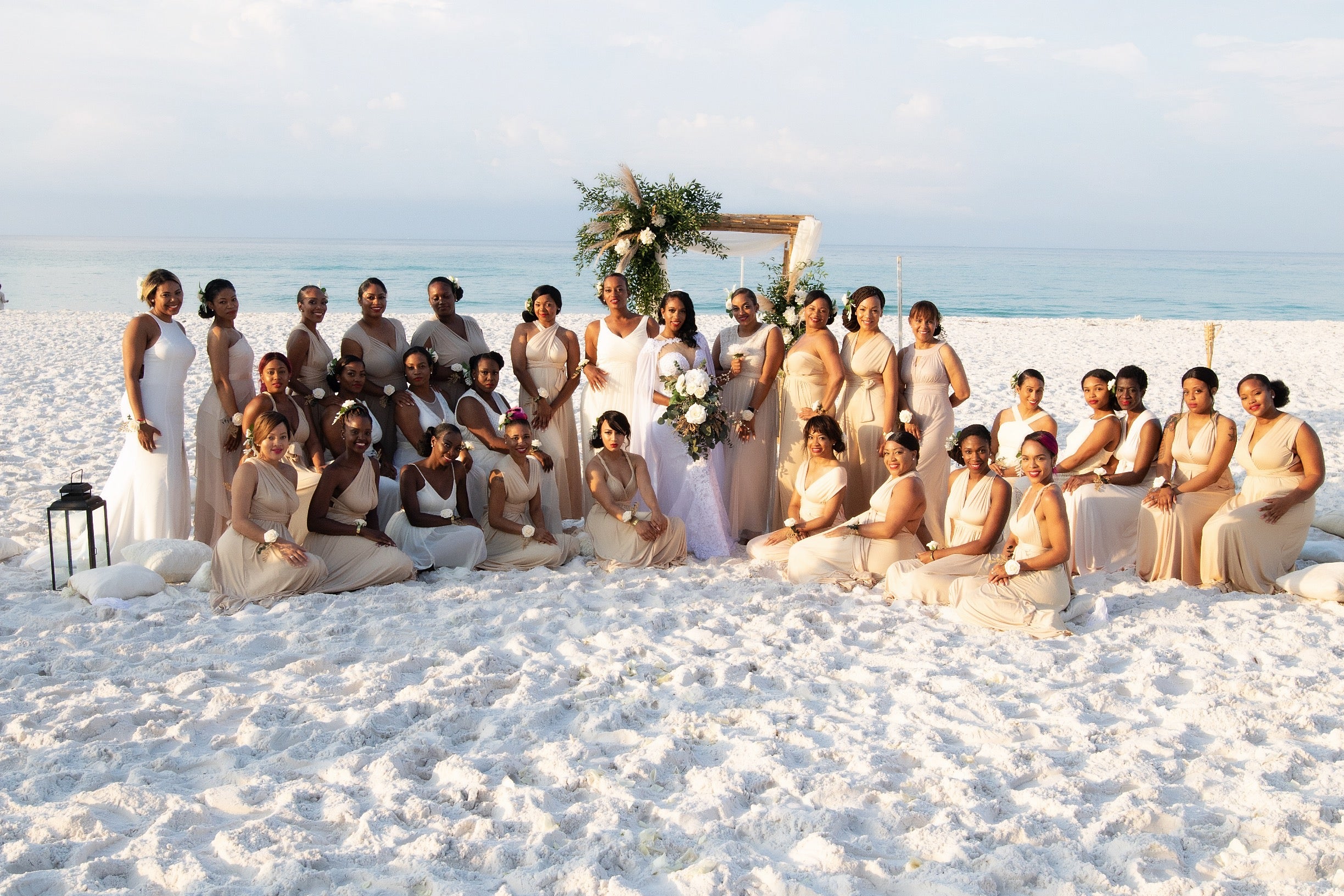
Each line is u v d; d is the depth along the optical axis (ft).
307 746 13.34
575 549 22.84
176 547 20.59
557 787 12.36
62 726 13.67
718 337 24.62
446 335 24.59
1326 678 15.58
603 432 21.76
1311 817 11.41
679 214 25.90
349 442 20.27
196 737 13.83
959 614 18.66
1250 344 75.36
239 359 21.91
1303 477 20.29
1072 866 10.57
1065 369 60.08
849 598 20.10
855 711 14.70
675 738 13.47
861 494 23.61
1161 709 14.60
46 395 43.60
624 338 24.47
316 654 16.74
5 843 10.93
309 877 10.20
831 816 11.40
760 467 24.23
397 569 20.51
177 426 21.85
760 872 10.30
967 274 248.73
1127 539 21.95
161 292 21.29
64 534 20.35
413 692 15.06
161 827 11.17
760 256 30.86
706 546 23.25
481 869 10.64
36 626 17.74
